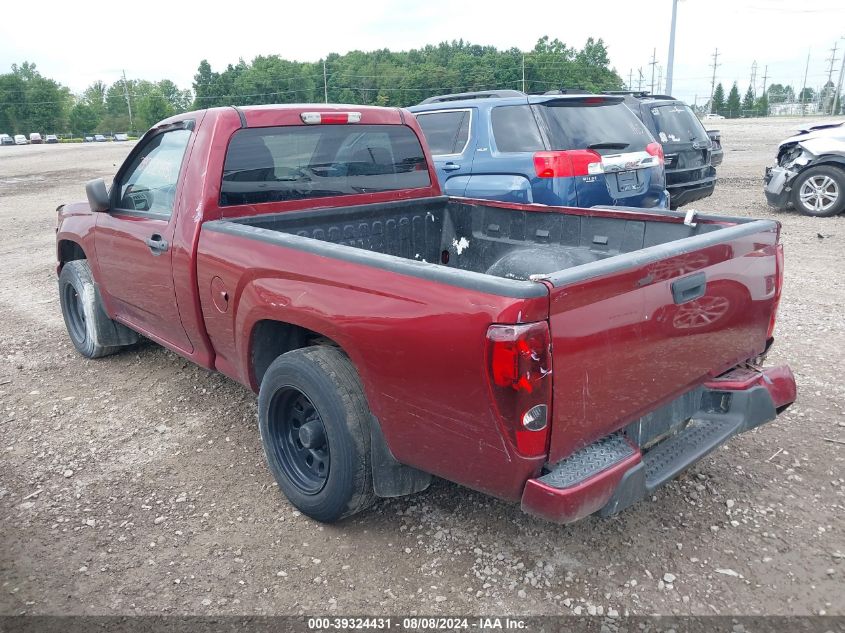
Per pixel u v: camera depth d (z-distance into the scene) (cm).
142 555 309
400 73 12038
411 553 305
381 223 445
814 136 1100
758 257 314
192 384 500
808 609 265
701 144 1018
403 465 303
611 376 252
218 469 383
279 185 400
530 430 232
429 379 255
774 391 323
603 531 316
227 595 282
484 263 469
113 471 383
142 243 414
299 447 338
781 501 335
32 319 682
